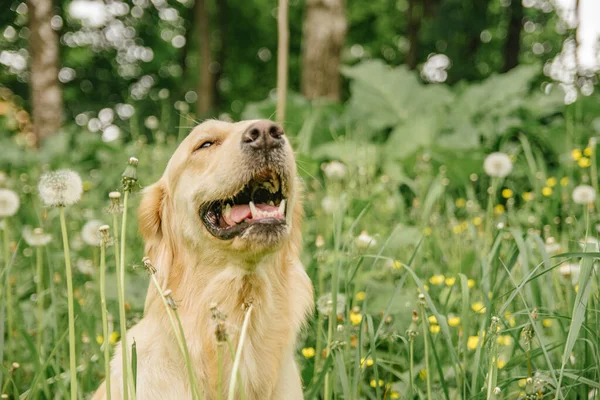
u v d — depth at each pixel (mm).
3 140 9492
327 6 10719
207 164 2992
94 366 3781
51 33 11742
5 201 3398
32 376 3748
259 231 2717
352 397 2850
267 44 27094
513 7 20125
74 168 8492
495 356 2484
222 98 28047
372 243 4477
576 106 7141
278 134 2891
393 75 8773
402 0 26234
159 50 25078
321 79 10758
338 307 3287
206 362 2814
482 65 22969
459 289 4363
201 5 21109
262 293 2930
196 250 2982
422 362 3582
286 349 3021
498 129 7672
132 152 8109
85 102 23484
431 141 7504
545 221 5594
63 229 2174
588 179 5871
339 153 6895
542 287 3658
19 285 4531
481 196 6746
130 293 4234
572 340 2381
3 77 20625
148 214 3221
